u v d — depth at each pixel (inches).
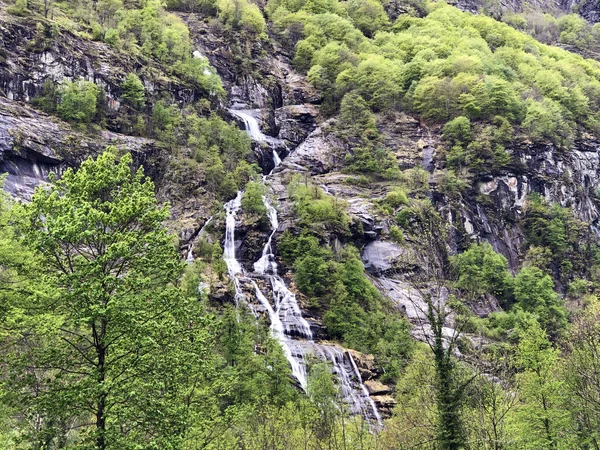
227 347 2140.7
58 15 4148.6
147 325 883.4
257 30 5866.1
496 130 4699.8
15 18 3700.8
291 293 3129.9
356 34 6318.9
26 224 932.6
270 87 5236.2
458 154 4507.9
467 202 4301.2
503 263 3846.0
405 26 7047.2
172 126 3988.7
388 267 3538.4
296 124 4968.0
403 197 3954.2
